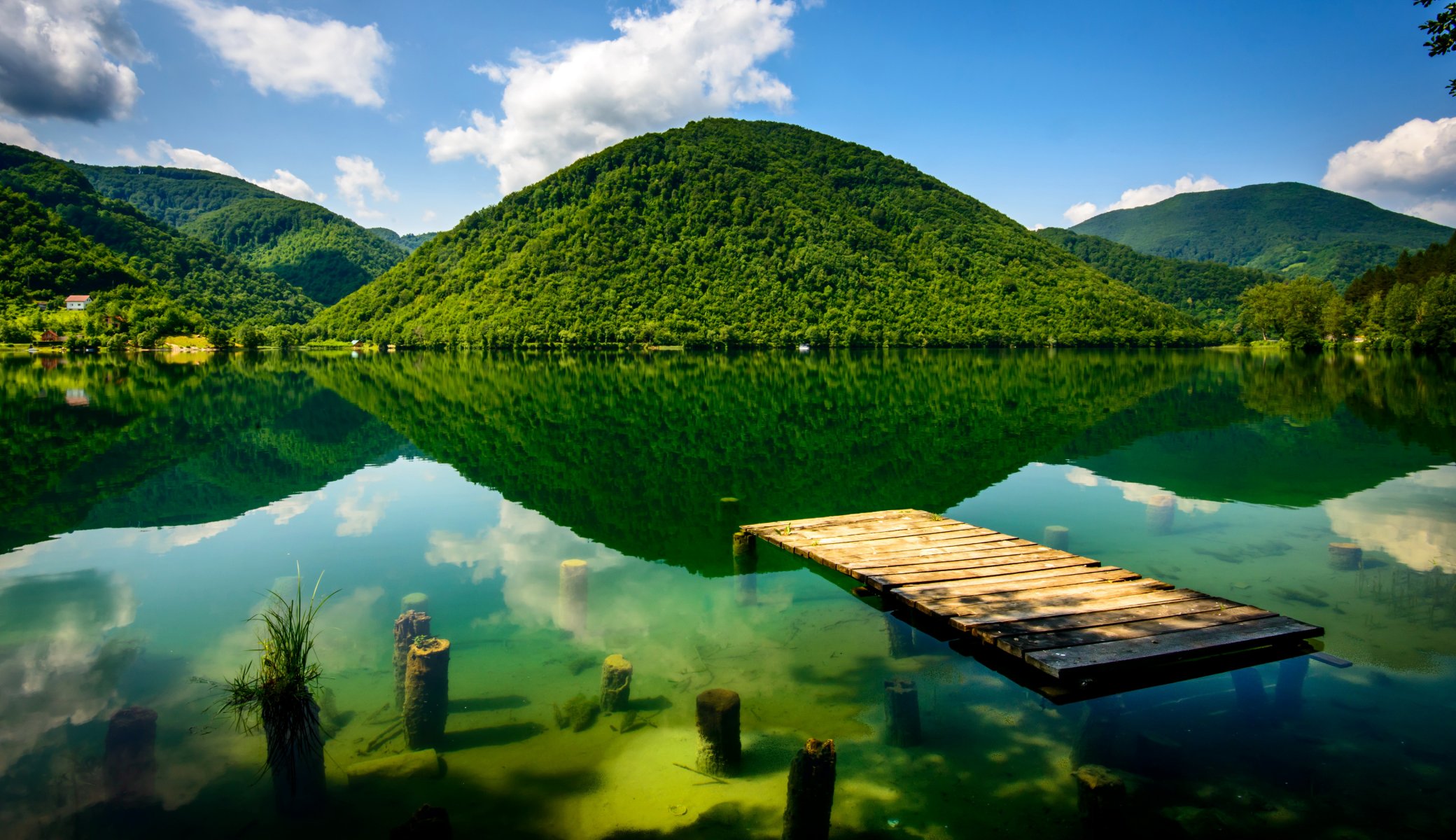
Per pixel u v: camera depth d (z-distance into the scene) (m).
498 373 58.69
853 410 30.89
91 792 5.43
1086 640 7.29
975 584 8.98
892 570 9.51
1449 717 6.25
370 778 5.63
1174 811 5.16
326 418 27.95
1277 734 6.07
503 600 9.26
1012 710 6.58
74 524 12.91
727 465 18.55
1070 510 13.56
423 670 6.02
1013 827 5.09
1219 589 9.32
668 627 8.41
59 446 20.88
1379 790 5.33
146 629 8.30
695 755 5.97
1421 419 25.09
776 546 11.66
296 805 5.34
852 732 6.31
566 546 11.64
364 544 11.70
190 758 5.87
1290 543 11.23
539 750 6.04
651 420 27.89
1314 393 34.72
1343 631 7.95
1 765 5.72
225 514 13.62
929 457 19.48
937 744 6.07
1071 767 5.76
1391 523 12.34
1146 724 6.26
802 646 7.91
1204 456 18.89
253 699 6.62
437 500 14.78
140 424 25.81
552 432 24.70
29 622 8.49
